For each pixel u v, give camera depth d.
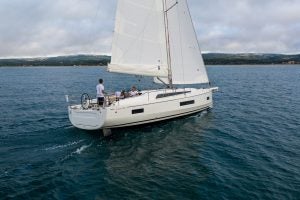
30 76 106.44
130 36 21.91
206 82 26.78
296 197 12.59
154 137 20.33
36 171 14.84
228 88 53.50
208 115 26.83
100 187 13.38
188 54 25.33
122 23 21.52
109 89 51.00
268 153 17.61
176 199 12.48
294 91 48.50
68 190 13.06
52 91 50.53
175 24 24.31
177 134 21.02
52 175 14.41
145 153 17.55
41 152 17.42
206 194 12.85
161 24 22.83
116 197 12.59
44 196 12.51
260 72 122.12
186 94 24.50
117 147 18.39
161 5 22.69
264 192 12.97
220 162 16.27
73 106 21.11
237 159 16.66
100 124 19.48
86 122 20.05
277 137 20.81
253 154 17.45
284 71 131.88
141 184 13.73
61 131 21.61
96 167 15.47
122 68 21.86
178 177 14.43
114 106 19.61
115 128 20.92
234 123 24.59
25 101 38.25
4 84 68.31
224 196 12.68
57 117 26.89
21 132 21.50
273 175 14.59
